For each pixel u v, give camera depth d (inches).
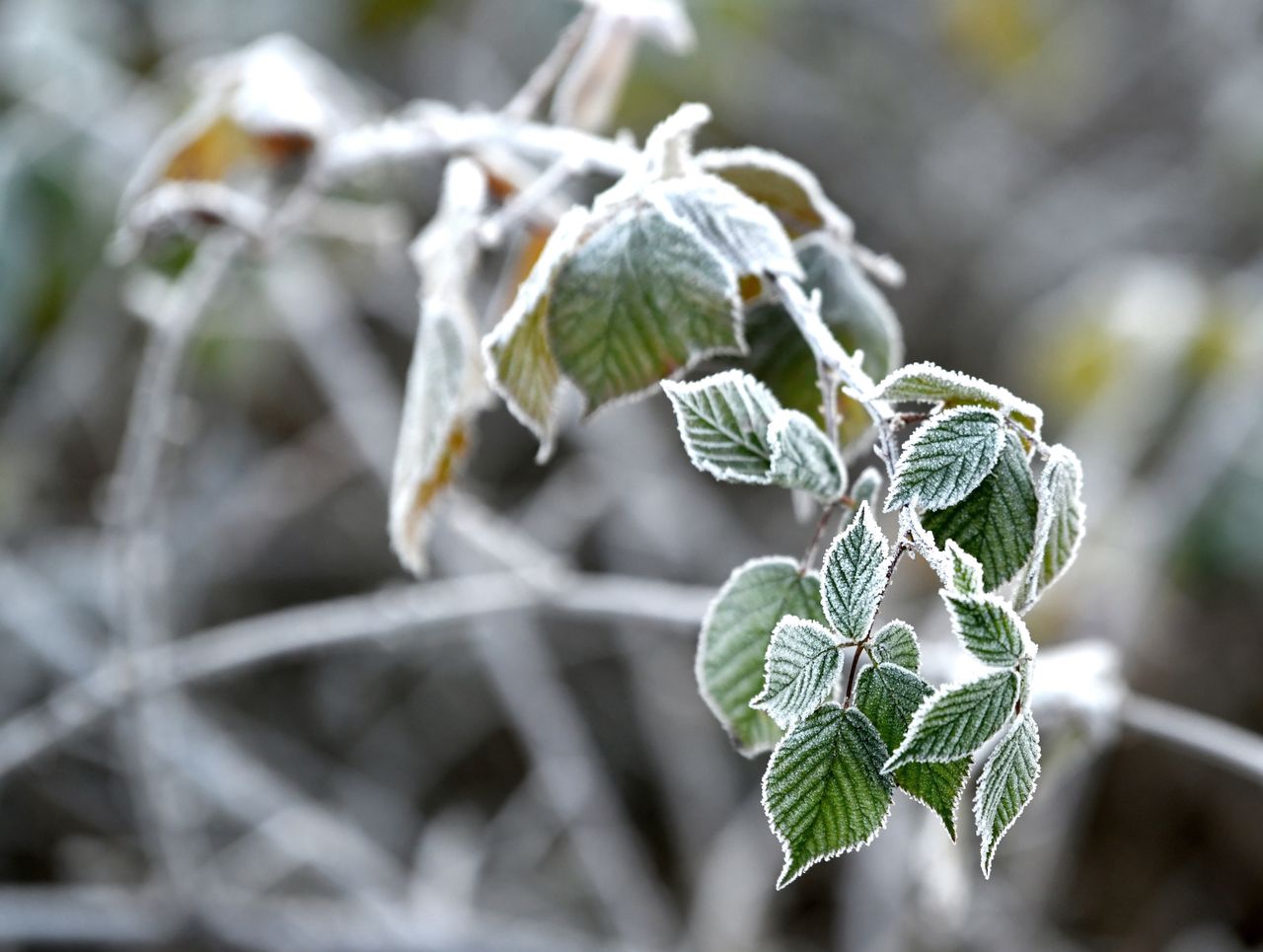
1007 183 148.9
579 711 120.6
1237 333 103.9
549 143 42.8
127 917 68.8
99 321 99.7
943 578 33.9
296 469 117.3
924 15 150.4
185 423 60.1
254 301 93.0
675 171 38.2
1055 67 153.6
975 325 142.4
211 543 111.1
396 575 121.6
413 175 84.4
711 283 37.3
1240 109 145.0
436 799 122.7
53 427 108.3
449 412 41.1
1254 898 118.7
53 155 90.5
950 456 34.4
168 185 52.6
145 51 105.5
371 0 114.0
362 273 98.4
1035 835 85.3
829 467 35.6
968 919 74.5
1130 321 106.8
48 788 100.0
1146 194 147.7
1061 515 34.8
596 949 77.7
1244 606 112.0
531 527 108.3
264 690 118.0
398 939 72.9
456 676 119.6
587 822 89.4
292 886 92.4
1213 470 100.7
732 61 119.9
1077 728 48.2
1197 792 119.3
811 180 39.7
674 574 116.2
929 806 34.5
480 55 122.7
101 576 104.6
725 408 35.4
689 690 110.0
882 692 34.5
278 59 52.1
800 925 111.9
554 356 37.7
